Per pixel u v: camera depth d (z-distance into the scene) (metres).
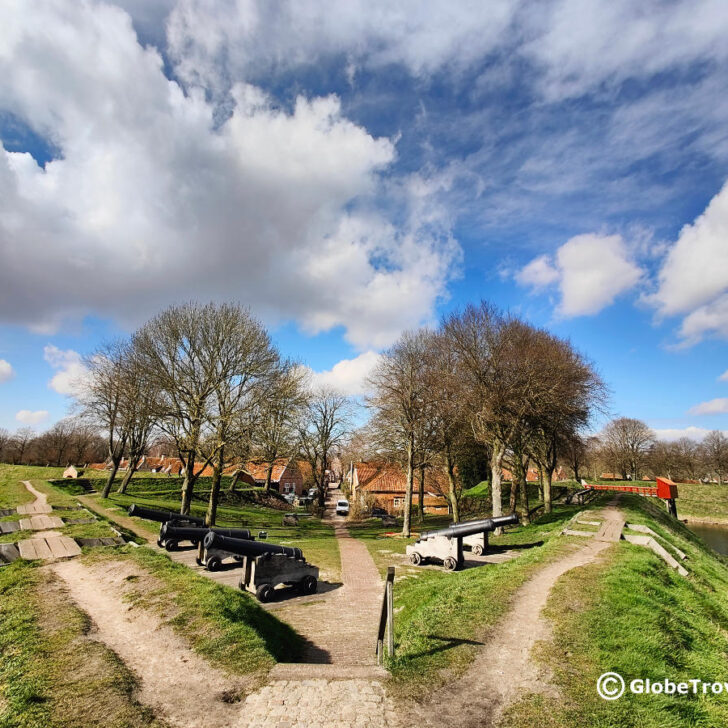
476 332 25.91
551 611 8.87
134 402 27.88
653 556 14.74
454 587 11.27
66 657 6.86
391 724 5.26
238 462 28.47
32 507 21.98
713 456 87.06
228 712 5.49
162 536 15.19
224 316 28.08
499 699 5.84
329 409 50.50
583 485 51.81
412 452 27.50
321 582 14.66
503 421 24.45
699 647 8.41
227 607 8.88
